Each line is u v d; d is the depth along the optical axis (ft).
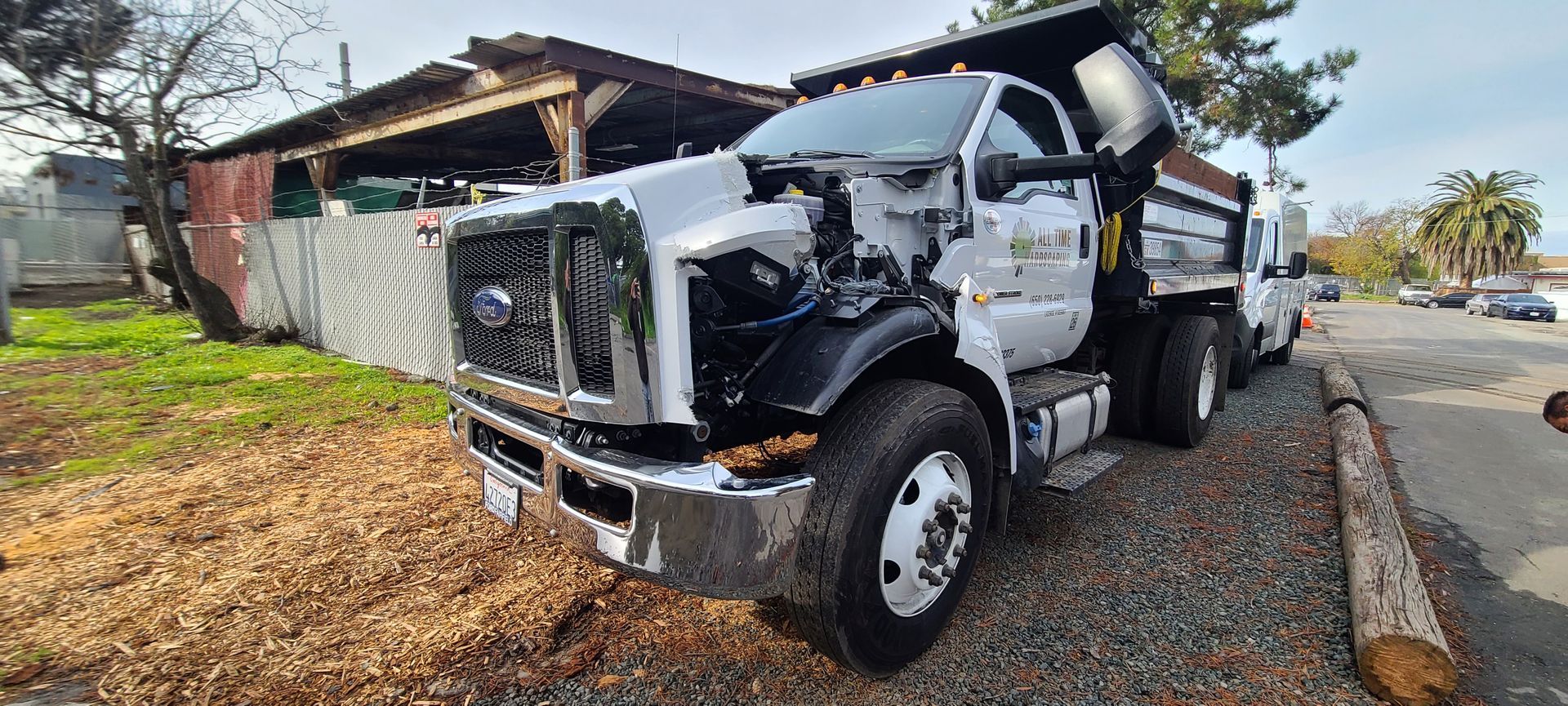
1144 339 18.90
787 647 9.41
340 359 29.86
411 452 16.90
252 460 16.31
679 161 8.51
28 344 31.50
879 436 8.22
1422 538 13.88
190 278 33.86
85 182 54.75
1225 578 11.55
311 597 10.28
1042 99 13.92
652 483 7.09
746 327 8.41
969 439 9.48
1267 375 33.45
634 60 27.66
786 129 13.65
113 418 19.76
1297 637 9.86
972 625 10.09
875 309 8.95
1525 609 11.11
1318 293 187.83
